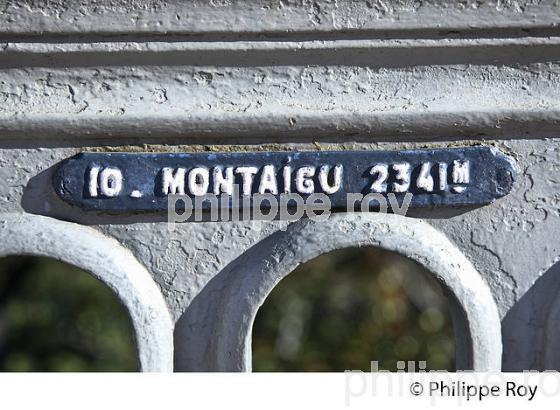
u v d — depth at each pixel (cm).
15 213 342
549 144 350
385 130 343
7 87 342
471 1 340
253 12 338
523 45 343
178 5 336
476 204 347
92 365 708
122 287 338
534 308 350
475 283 344
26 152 343
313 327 712
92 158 341
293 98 343
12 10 335
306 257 338
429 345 694
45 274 720
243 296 339
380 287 709
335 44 340
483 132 347
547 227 350
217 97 343
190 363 346
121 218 345
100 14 336
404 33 341
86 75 343
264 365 693
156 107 341
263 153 343
